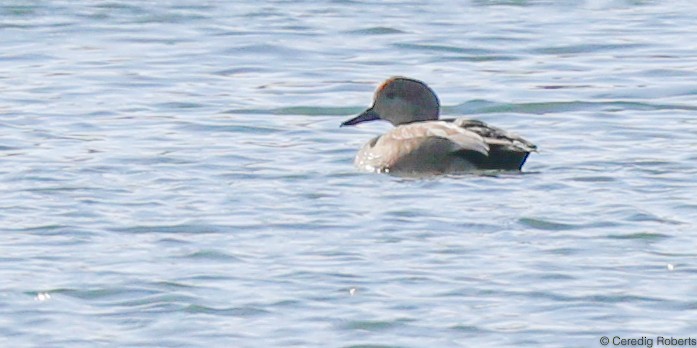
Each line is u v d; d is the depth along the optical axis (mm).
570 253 14523
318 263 14250
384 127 21281
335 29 28406
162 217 15906
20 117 21406
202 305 13148
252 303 13172
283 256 14484
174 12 29766
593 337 12406
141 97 23062
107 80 24250
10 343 12336
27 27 28406
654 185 17141
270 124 21359
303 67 25547
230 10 30016
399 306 13078
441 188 17031
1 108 22000
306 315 12914
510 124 21516
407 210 16078
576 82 24234
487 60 26109
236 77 24766
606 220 15602
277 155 19172
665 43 27266
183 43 27297
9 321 12812
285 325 12703
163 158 18859
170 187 17266
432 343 12328
